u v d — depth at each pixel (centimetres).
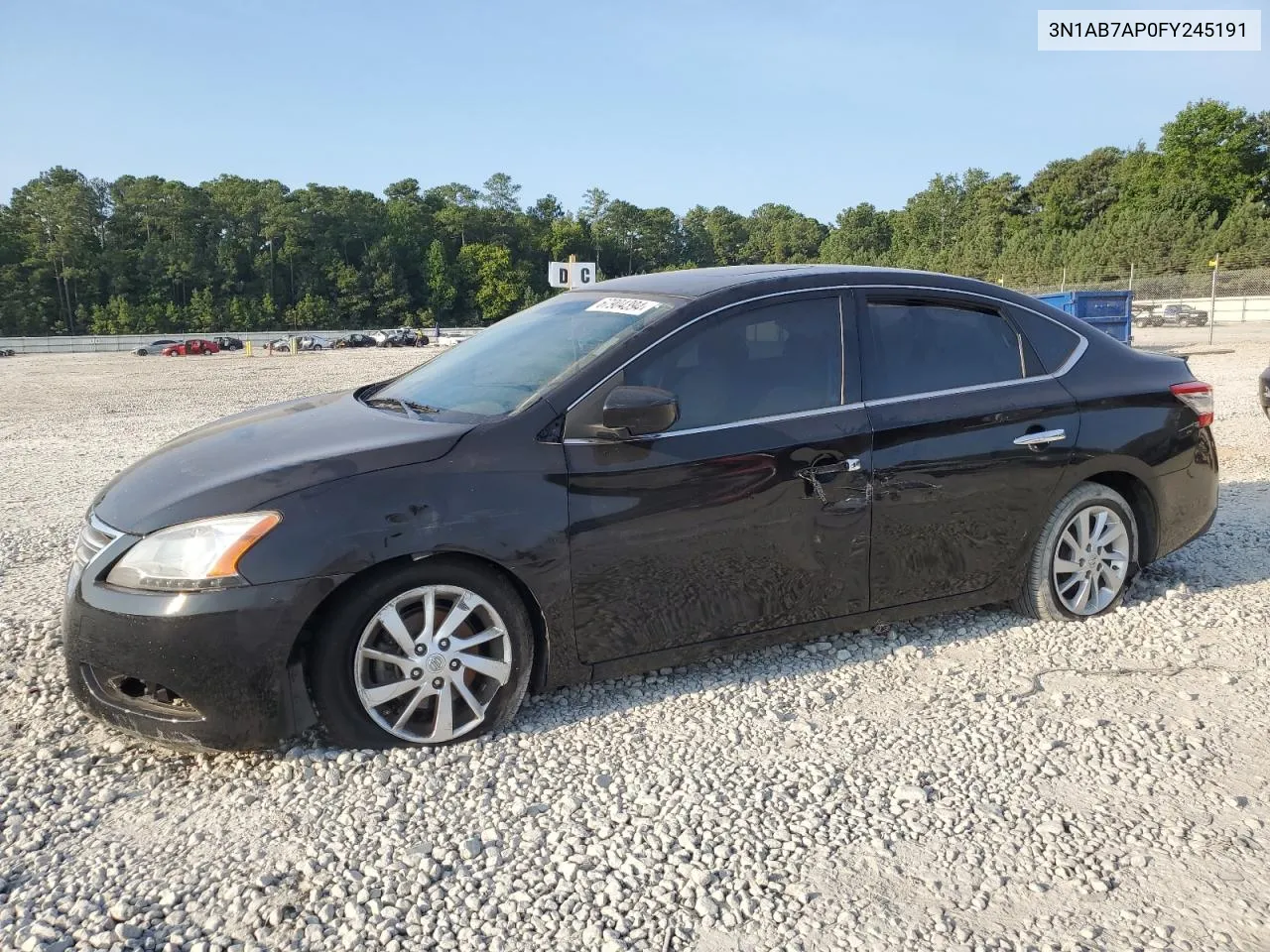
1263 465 823
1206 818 287
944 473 401
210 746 308
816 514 377
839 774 315
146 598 300
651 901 251
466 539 321
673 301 382
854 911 246
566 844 276
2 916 245
